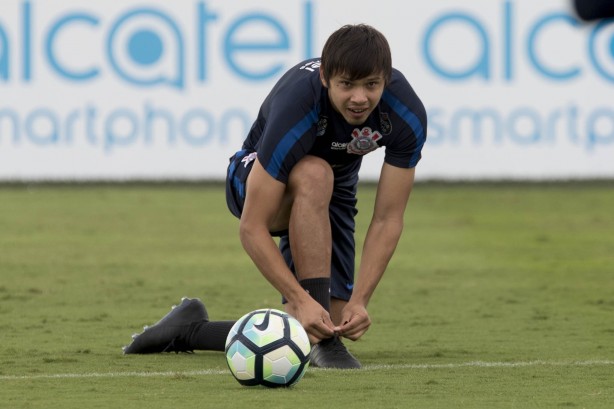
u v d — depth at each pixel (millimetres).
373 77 16656
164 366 18109
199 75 59250
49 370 17688
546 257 39219
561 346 21094
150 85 59250
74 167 59594
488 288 31375
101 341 21359
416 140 18094
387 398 15039
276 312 15891
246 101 59469
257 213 17719
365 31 16797
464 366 18281
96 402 14664
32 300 28109
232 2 58906
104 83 59062
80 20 58531
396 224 18531
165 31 58938
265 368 15500
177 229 47062
